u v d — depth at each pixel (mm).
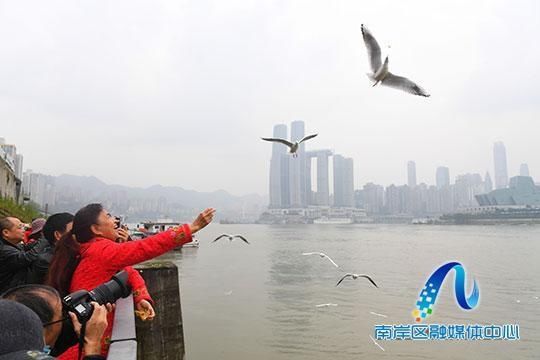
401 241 77125
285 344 15297
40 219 5762
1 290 4047
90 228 3254
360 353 14312
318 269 37406
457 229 135125
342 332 16719
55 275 3113
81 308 2229
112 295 2609
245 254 51438
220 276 32594
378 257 47844
